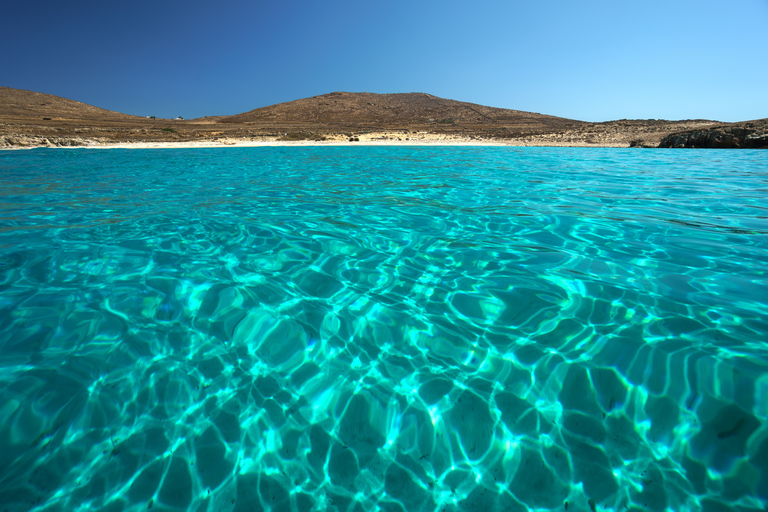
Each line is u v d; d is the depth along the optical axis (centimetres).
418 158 1095
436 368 159
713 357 154
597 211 405
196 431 132
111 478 116
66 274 248
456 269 254
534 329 182
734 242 292
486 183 613
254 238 324
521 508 108
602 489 111
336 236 327
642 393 141
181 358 167
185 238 323
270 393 148
